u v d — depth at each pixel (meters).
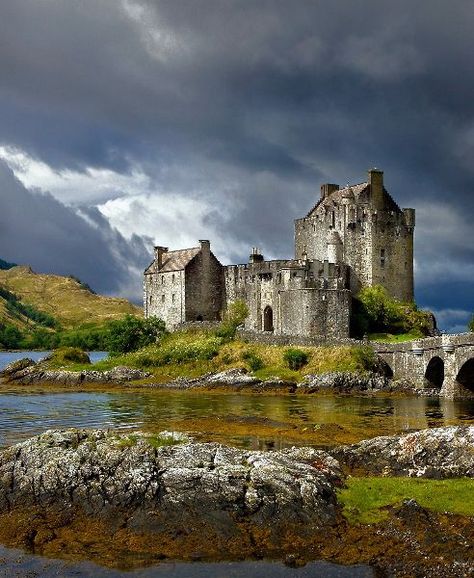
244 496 33.38
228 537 32.16
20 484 35.56
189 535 32.38
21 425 64.62
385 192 137.88
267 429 60.72
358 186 138.38
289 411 74.44
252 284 131.62
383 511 33.69
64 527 33.59
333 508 33.50
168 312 139.00
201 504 33.34
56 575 29.45
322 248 137.25
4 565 30.33
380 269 133.50
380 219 133.88
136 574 29.48
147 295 143.88
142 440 38.19
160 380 104.50
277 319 124.69
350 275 132.25
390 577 28.67
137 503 33.91
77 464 35.50
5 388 102.38
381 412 73.75
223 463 35.56
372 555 30.25
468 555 29.38
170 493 33.88
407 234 136.38
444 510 33.25
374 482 37.34
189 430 60.38
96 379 106.19
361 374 95.56
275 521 32.62
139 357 113.38
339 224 133.88
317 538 31.83
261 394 93.12
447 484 36.88
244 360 105.94
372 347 103.06
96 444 37.06
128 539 32.38
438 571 28.62
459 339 85.69
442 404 80.94
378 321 124.88
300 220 142.50
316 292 115.44
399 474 41.09
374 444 44.25
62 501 34.69
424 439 42.62
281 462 36.31
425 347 92.38
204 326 123.62
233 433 58.72
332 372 96.25
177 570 29.77
